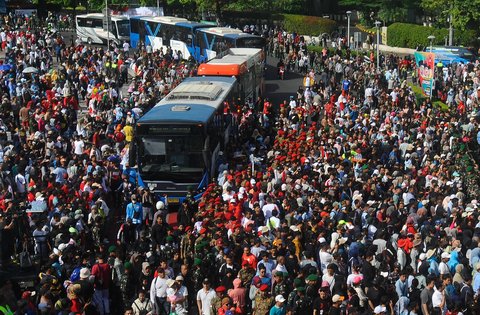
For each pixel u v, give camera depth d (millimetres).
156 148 39656
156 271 25672
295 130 48469
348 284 25312
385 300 24094
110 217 37188
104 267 25719
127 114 49938
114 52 72688
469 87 64312
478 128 46812
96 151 41219
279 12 113688
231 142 47281
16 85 56031
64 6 123188
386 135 44844
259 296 23688
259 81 66438
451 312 24453
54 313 23172
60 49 76688
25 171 37250
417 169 41812
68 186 34938
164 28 88125
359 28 112250
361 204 31984
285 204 32094
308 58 81125
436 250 27047
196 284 26281
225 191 34719
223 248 27109
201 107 42656
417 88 67688
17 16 105188
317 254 27969
